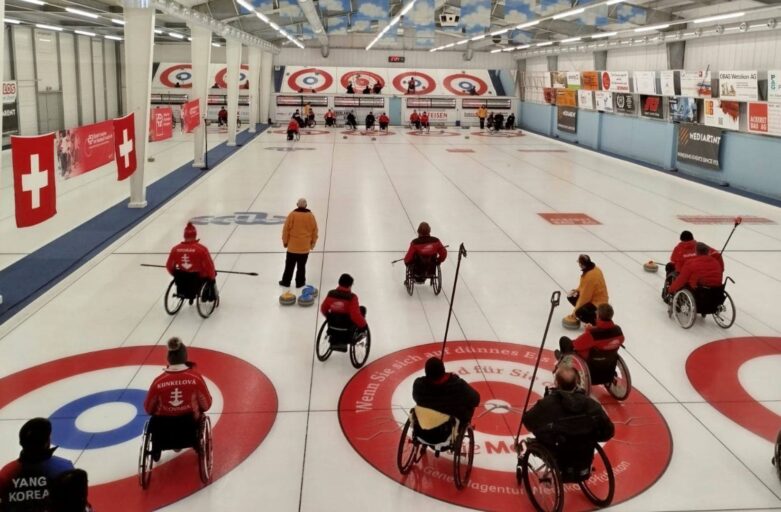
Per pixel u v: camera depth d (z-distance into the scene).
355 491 5.59
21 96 27.86
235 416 6.77
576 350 7.07
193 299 9.29
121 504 5.32
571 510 5.35
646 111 26.52
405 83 45.53
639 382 7.74
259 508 5.34
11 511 4.03
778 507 5.48
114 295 10.35
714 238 14.59
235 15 22.14
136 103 15.41
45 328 8.98
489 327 9.38
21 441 4.00
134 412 6.80
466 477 5.60
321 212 16.73
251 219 15.73
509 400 7.22
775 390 7.59
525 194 19.78
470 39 32.84
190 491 5.52
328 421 6.73
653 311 10.13
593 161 27.94
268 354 8.33
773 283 11.55
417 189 20.27
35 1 19.98
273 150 29.59
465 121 45.09
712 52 22.22
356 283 11.21
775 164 18.81
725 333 9.29
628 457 6.18
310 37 30.25
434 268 10.47
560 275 11.85
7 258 11.97
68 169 10.68
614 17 21.72
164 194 18.09
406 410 6.99
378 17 17.22
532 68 43.44
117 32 32.41
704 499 5.57
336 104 44.03
